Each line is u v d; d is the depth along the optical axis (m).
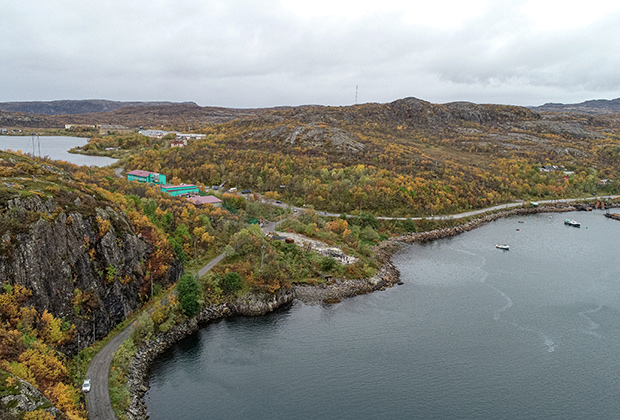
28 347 58.84
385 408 68.94
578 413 69.62
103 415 58.22
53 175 90.12
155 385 71.31
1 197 70.56
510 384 76.69
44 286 68.25
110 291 79.69
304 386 73.25
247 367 78.00
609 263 149.75
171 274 97.19
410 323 98.69
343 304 108.06
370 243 156.12
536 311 107.81
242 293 102.19
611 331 97.94
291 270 116.25
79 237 77.00
